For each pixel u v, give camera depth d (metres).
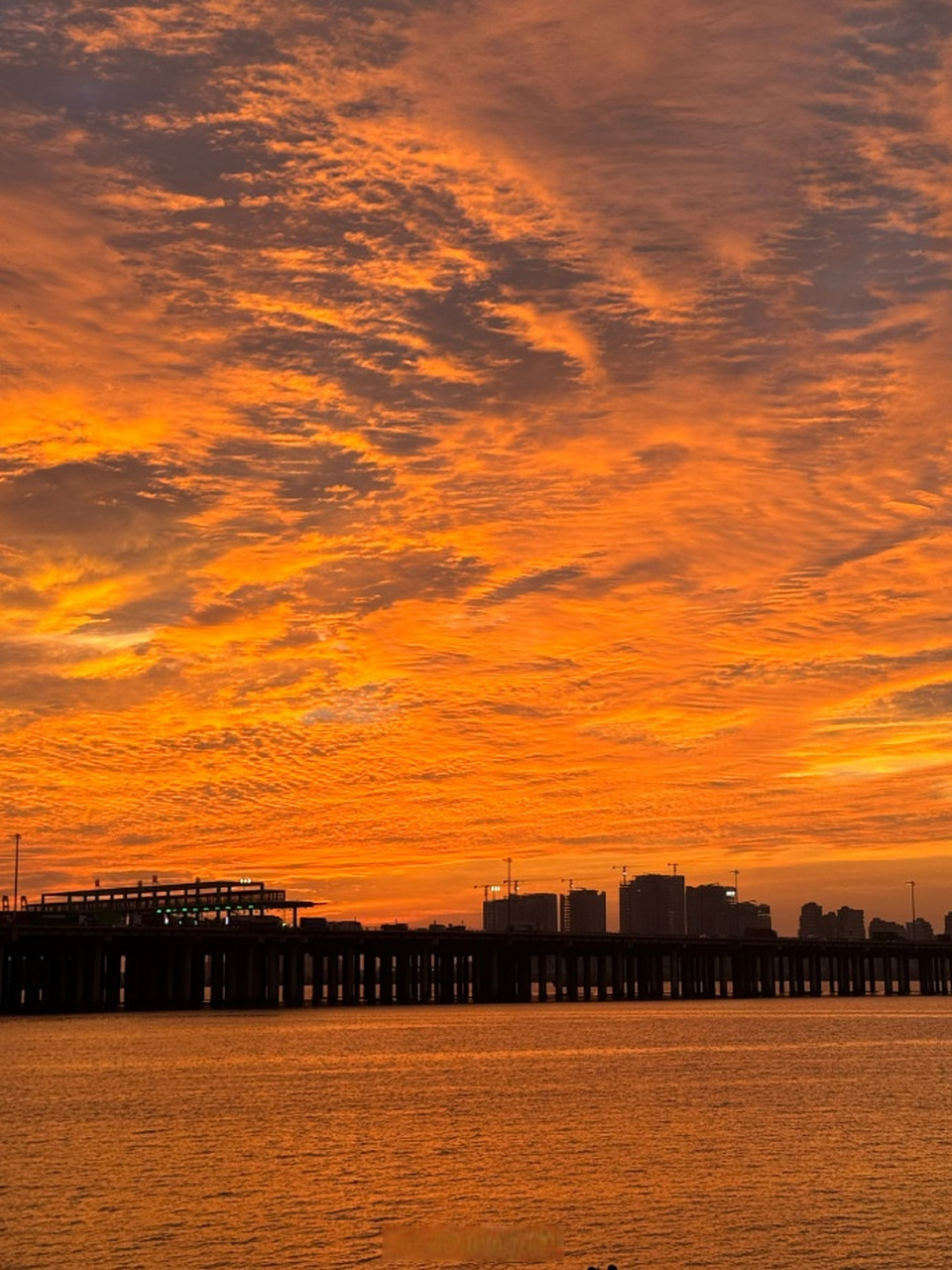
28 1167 84.00
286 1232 68.56
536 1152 88.88
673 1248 66.25
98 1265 63.09
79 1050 157.75
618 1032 193.50
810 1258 64.56
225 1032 186.88
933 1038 183.75
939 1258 64.62
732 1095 116.88
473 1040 176.62
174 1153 88.56
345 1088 121.50
